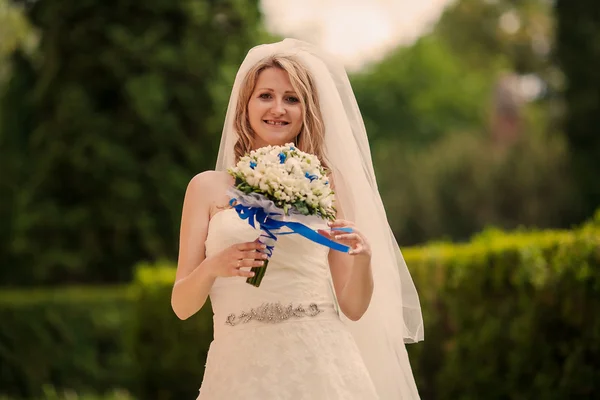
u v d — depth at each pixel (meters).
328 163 4.81
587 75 23.78
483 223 26.34
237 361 4.21
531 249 6.84
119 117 16.78
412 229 27.42
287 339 4.22
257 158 4.29
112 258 16.78
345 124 4.83
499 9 38.88
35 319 13.52
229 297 4.34
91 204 16.72
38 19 17.28
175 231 16.91
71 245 16.81
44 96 16.97
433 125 39.12
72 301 13.77
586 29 23.62
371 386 4.33
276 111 4.59
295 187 4.20
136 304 10.51
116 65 16.52
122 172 16.64
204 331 9.78
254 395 4.13
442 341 7.71
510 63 38.03
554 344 6.75
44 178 16.78
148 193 16.77
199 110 16.88
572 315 6.56
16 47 17.88
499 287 7.14
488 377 7.27
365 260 4.28
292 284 4.30
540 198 25.27
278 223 4.17
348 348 4.35
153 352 10.28
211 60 16.88
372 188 4.89
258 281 4.18
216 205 4.46
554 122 26.83
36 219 16.70
